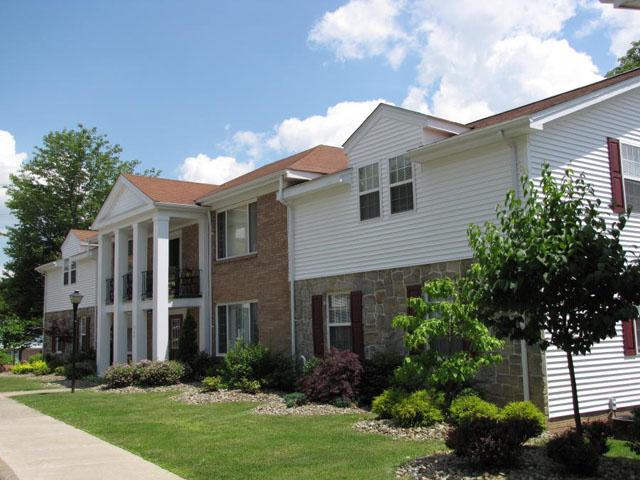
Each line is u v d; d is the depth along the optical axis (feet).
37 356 117.70
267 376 55.67
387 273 48.80
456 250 43.27
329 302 55.36
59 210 149.69
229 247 69.72
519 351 38.40
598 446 25.91
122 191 78.59
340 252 53.67
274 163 79.30
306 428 37.27
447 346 43.21
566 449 24.49
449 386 36.83
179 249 79.51
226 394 54.13
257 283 64.18
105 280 84.89
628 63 86.74
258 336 64.13
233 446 33.04
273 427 38.22
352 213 52.70
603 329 23.79
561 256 23.44
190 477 27.09
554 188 25.84
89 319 104.53
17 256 145.79
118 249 80.18
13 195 148.97
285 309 59.98
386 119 49.78
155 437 36.83
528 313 25.36
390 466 26.94
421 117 46.52
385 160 49.75
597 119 43.75
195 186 81.05
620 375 41.60
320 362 50.26
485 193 41.45
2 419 47.09
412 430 34.19
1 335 140.26
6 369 109.81
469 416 32.24
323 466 27.58
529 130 38.58
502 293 25.13
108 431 39.75
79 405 53.42
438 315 43.96
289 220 59.82
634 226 44.70
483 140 40.81
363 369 46.60
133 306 74.59
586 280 22.90
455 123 47.67
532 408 31.63
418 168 46.62
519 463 25.80
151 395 58.34
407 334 36.45
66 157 152.87
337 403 44.80
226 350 68.95
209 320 70.95
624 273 23.08
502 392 39.19
